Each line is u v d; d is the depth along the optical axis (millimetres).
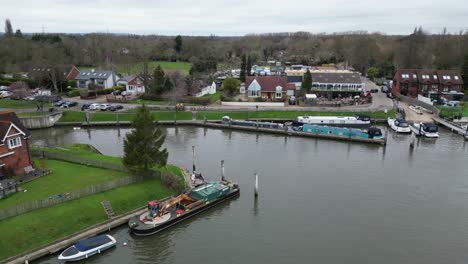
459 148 85750
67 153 69312
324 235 48625
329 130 94688
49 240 43844
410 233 49281
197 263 43156
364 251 45375
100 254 44125
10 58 160375
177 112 110688
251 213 54250
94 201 50562
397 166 73562
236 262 43312
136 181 57250
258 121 108188
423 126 95875
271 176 67750
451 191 61938
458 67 162250
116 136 94125
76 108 113750
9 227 43312
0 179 55812
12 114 61812
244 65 162125
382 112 111125
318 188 62656
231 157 78250
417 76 135250
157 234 48312
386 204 57125
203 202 54250
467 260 44000
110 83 146000
